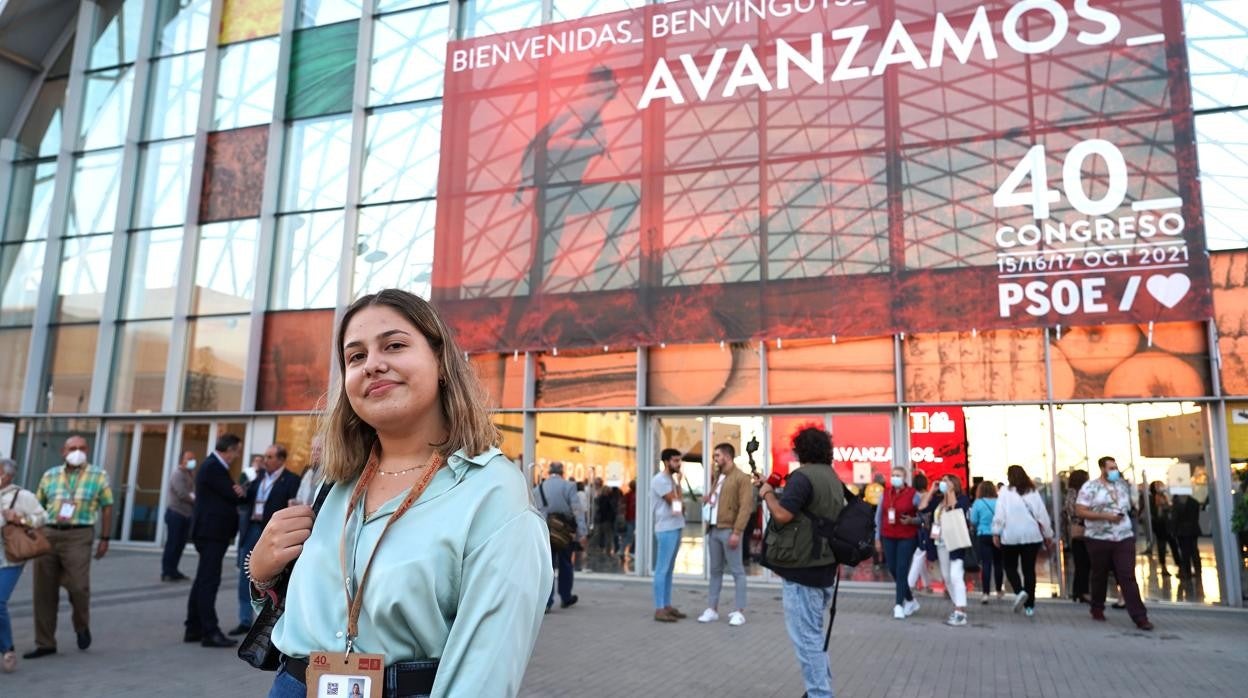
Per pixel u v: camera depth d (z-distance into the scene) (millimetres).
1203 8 11562
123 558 13945
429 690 1413
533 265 13383
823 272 11977
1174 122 10742
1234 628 8398
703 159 12844
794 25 12781
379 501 1587
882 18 12320
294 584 1566
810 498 4707
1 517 5941
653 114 13219
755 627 8188
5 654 5957
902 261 11602
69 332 16875
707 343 12523
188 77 17219
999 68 11625
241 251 15977
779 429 12266
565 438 13148
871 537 4664
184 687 5543
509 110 14031
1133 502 10641
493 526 1472
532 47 14047
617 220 13141
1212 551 10258
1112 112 11039
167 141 17047
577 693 5508
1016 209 11227
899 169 11844
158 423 15914
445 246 13891
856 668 6320
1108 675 6117
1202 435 10539
